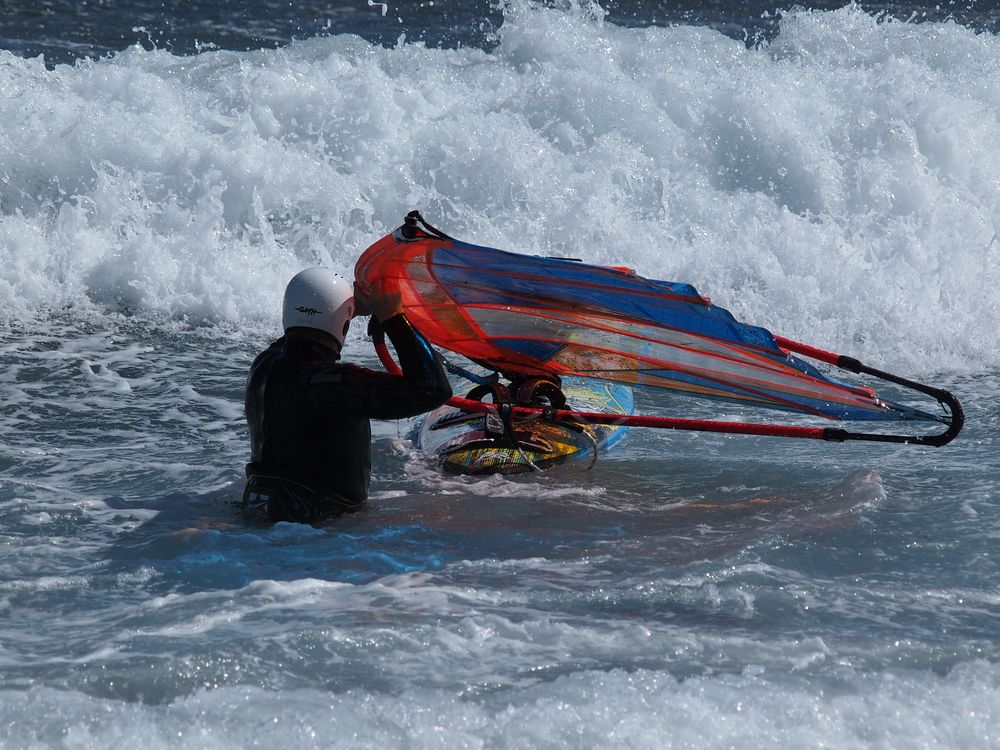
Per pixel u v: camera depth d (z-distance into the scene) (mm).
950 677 12617
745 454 23219
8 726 11055
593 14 45688
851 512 18797
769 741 11148
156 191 36906
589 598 15211
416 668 12875
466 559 17109
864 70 42312
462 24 65875
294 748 10852
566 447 22297
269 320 33781
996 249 36750
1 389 26969
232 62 42188
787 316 34562
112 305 33812
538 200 38562
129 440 23922
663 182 39312
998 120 41125
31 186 36750
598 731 11211
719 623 14375
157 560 16828
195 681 12398
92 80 39156
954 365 31484
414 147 39125
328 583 15656
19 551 17141
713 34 45406
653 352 21266
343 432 18875
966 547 17250
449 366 22547
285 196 37562
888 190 38906
